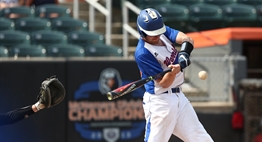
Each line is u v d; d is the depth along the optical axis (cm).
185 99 1698
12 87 2462
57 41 3291
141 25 1581
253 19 3672
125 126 2522
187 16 3641
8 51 3052
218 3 4009
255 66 3525
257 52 3522
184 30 3572
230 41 3008
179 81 1670
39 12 3641
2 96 2458
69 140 2498
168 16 3638
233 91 2672
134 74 2509
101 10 3494
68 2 4081
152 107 1678
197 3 4000
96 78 2503
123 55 3250
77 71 2495
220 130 2603
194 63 3058
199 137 1670
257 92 2583
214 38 3116
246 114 2584
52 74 2483
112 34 3803
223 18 3653
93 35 3325
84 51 3108
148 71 1628
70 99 2495
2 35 3241
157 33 1561
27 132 2459
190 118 1683
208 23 3631
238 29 3025
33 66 2475
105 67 2503
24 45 3148
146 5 3866
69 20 3491
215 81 2939
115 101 2514
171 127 1681
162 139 1686
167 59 1627
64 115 2491
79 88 2497
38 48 3055
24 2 3809
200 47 3216
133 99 2516
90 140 2512
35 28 3469
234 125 2567
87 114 2505
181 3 3981
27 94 2467
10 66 2464
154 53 1617
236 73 2794
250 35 3019
